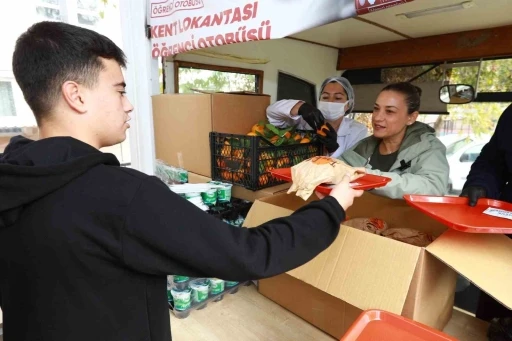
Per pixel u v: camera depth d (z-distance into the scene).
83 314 0.47
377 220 1.09
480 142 2.10
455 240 0.74
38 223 0.45
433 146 1.13
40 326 0.48
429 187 0.98
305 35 2.14
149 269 0.47
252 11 1.14
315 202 0.59
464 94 2.05
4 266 0.50
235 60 2.07
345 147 1.90
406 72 2.28
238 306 1.01
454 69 2.07
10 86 1.66
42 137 0.54
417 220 1.08
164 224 0.45
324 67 2.62
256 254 0.48
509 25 1.74
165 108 1.60
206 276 0.49
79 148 0.49
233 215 1.23
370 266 0.74
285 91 2.45
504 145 1.07
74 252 0.44
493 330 0.84
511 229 0.67
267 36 1.12
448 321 0.93
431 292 0.76
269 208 0.97
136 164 1.84
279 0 1.06
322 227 0.56
